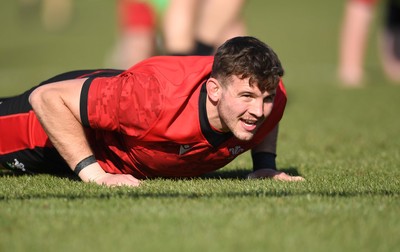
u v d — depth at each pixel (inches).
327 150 1171.9
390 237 591.2
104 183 782.5
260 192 739.4
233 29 1649.9
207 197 710.5
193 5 1529.3
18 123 864.9
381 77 2536.9
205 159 787.4
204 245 567.2
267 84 707.4
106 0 5433.1
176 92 737.0
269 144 857.5
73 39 3779.5
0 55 3186.5
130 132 761.6
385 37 2427.4
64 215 649.0
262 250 557.3
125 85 748.0
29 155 874.1
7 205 689.0
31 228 613.9
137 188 760.3
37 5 4739.2
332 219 633.6
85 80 776.9
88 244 574.6
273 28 4010.8
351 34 2313.0
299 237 585.9
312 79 2516.0
